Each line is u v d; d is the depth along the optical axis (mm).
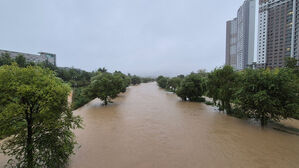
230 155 5801
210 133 8289
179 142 7070
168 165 5086
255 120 10836
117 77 19531
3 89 3668
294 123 9852
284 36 46750
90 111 14375
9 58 23344
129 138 7566
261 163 5230
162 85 48594
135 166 5012
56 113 4441
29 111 4074
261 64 52656
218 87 13445
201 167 4965
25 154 4188
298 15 43438
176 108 15938
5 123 3725
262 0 51812
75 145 6656
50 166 4184
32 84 3869
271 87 8266
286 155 5777
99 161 5312
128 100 22203
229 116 12258
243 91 9273
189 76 21891
